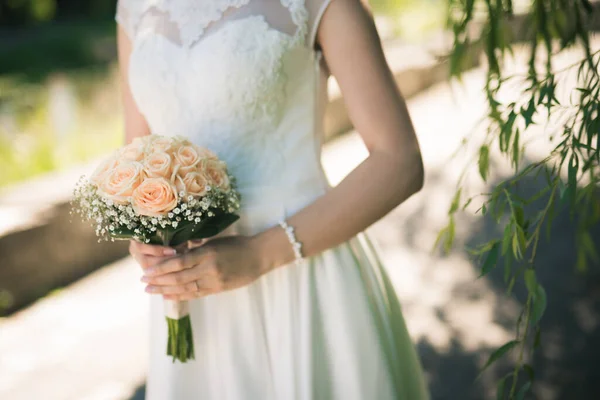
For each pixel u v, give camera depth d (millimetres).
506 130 1261
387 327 1482
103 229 1221
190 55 1334
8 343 2908
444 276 3463
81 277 3504
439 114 6371
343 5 1262
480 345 2836
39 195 3508
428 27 8766
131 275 3520
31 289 3252
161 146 1211
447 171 4926
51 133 4918
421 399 1627
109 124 5578
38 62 8438
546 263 3510
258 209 1382
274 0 1306
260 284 1416
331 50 1293
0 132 4805
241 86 1306
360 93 1265
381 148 1267
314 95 1390
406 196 1292
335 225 1283
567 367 2654
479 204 4297
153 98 1402
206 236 1244
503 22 1643
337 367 1407
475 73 7504
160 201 1156
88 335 2969
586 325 2939
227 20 1316
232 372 1417
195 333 1448
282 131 1379
